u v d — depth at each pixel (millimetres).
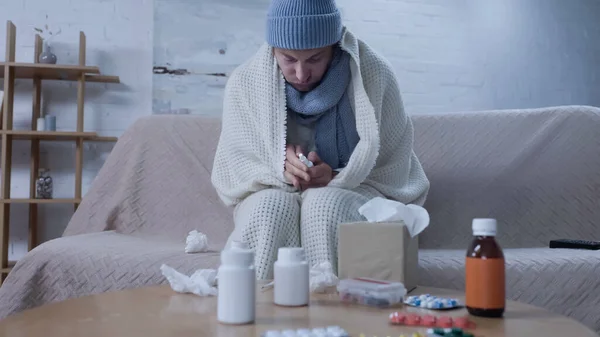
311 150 1449
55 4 2998
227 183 1555
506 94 3295
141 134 2002
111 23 3031
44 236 2936
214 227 1854
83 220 1888
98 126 3010
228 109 1505
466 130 1927
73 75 2895
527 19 3314
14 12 2967
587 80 3354
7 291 1360
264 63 1432
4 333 631
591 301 1301
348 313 761
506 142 1897
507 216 1826
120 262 1323
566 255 1384
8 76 2715
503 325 691
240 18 3059
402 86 3213
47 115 2850
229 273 692
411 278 973
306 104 1387
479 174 1865
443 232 1817
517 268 1285
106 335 626
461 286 1291
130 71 3033
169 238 1808
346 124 1415
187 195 1908
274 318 726
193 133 2006
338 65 1393
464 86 3266
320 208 1169
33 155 2855
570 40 3348
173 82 3012
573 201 1832
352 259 951
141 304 800
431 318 689
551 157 1866
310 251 1161
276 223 1179
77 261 1350
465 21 3275
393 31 3219
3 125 2703
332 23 1281
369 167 1352
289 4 1265
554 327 680
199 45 3027
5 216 2736
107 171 1959
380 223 952
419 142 1919
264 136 1403
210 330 655
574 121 1891
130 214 1879
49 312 745
